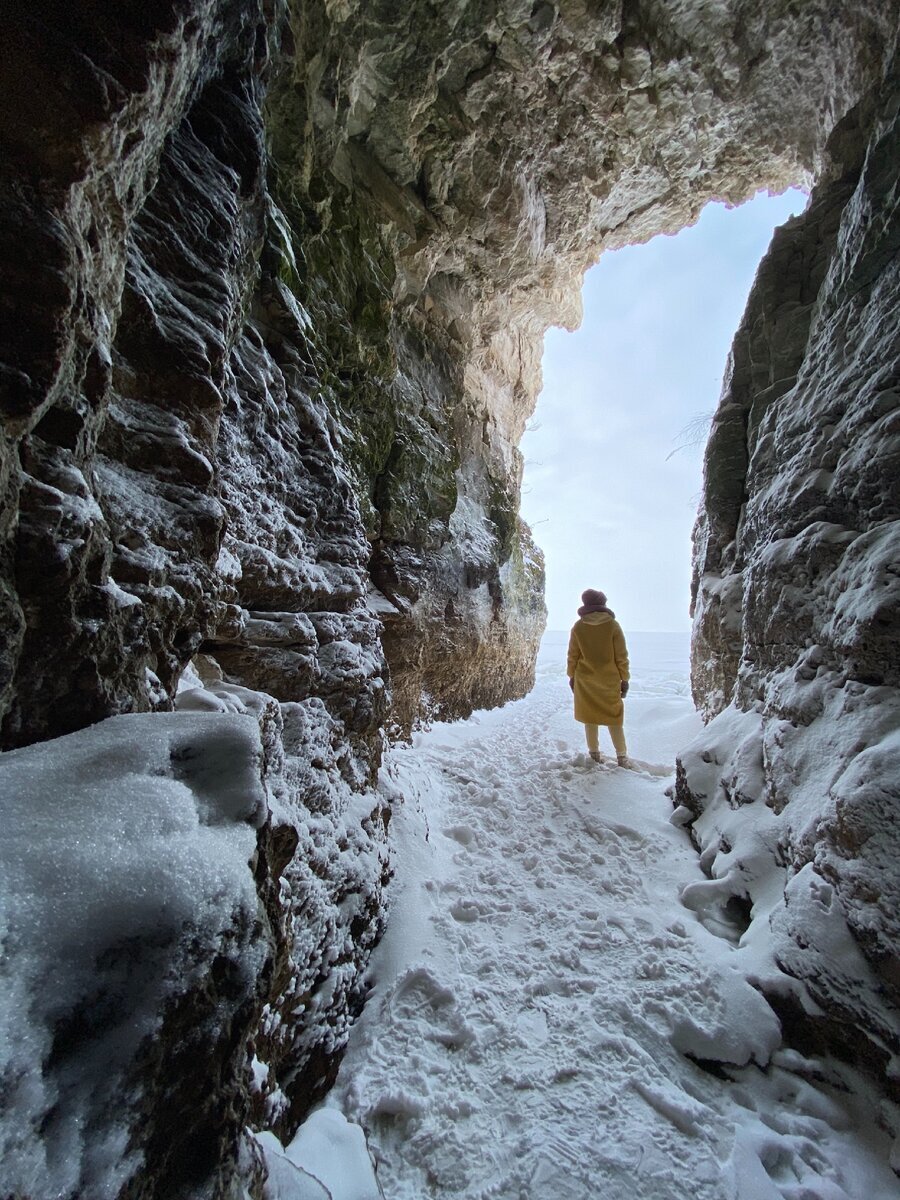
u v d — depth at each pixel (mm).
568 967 2406
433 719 6133
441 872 3174
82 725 1079
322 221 4039
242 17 1891
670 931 2607
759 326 4766
